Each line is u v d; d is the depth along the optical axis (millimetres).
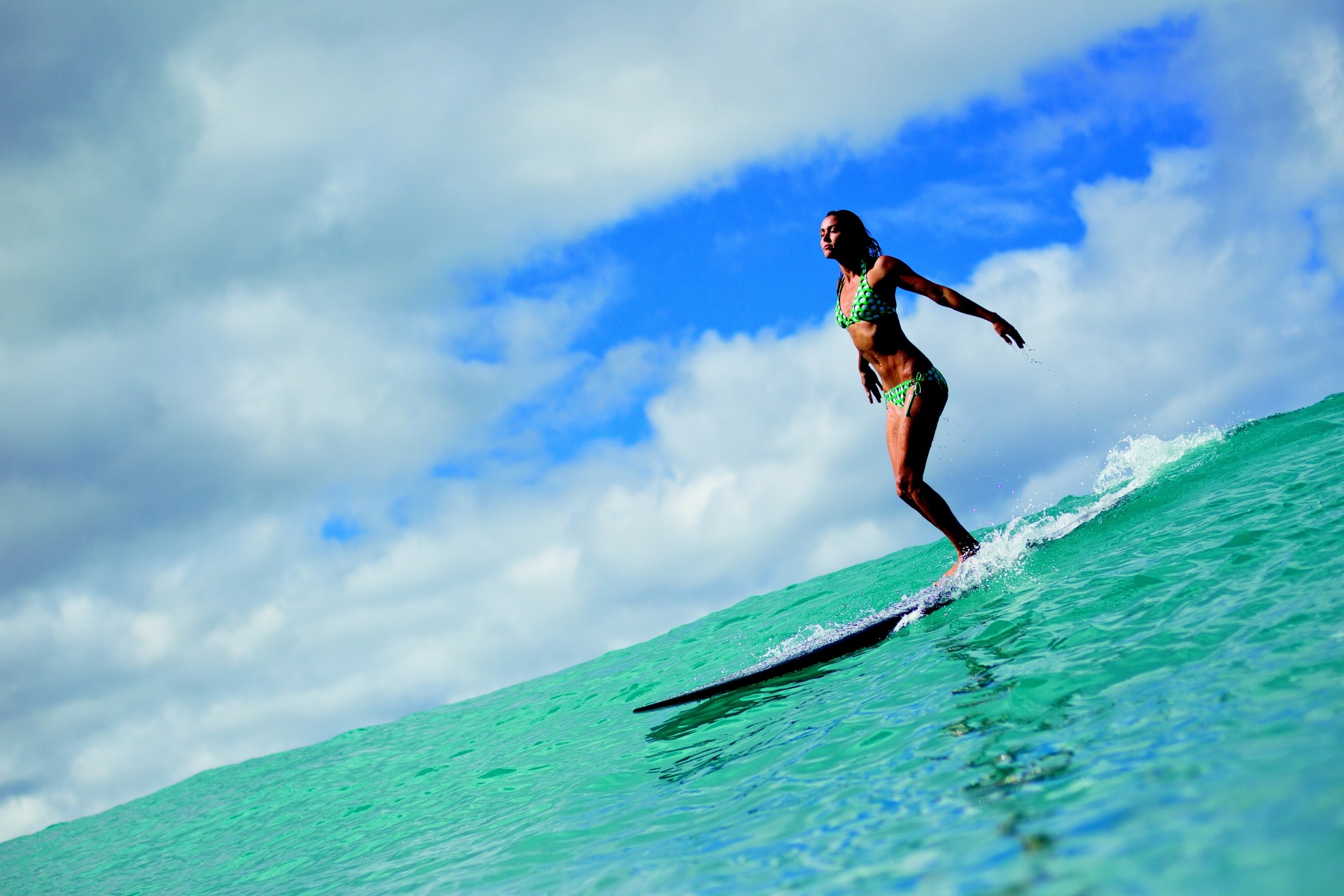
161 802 11141
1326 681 2279
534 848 3494
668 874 2596
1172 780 2025
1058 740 2557
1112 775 2172
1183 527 4613
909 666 4113
